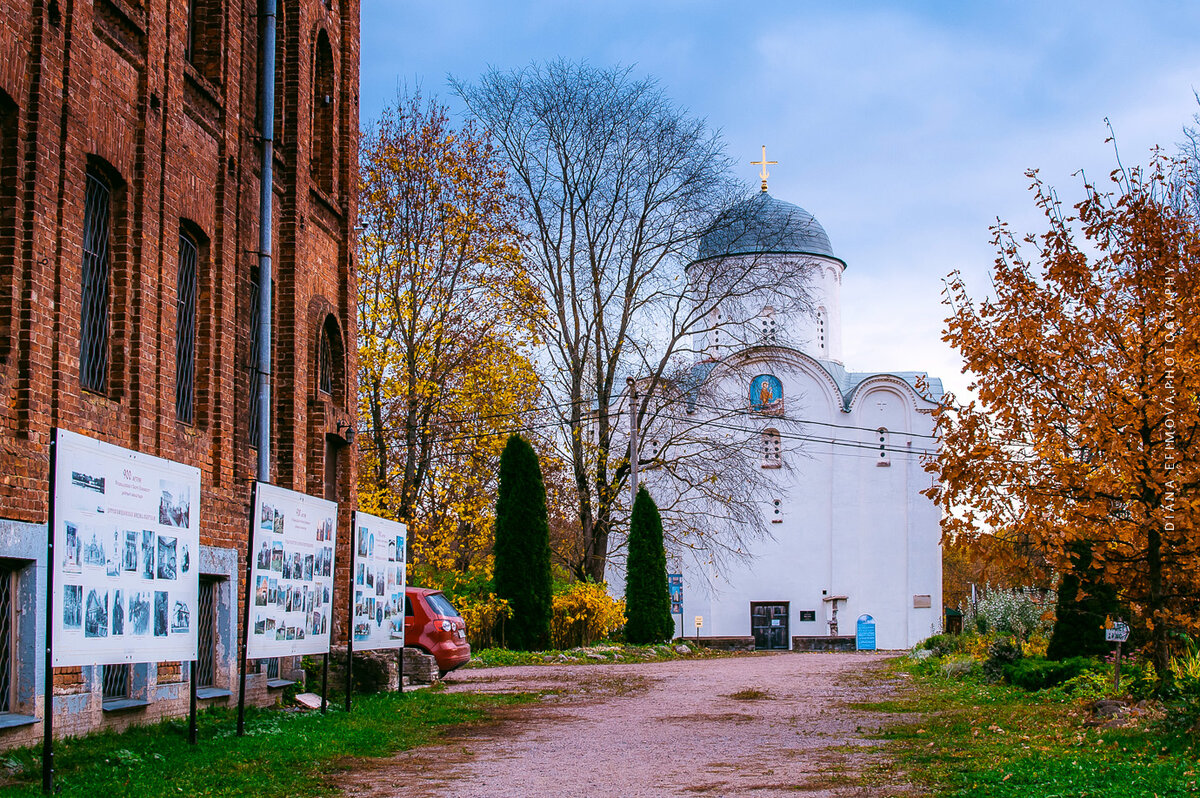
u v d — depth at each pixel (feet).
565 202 122.42
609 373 122.62
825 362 181.68
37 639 32.78
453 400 105.81
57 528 29.01
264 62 50.70
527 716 51.16
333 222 61.11
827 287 186.91
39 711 32.76
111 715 37.40
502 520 102.99
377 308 102.01
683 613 172.96
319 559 47.19
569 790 31.48
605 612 114.62
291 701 51.11
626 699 59.62
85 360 37.73
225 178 47.26
